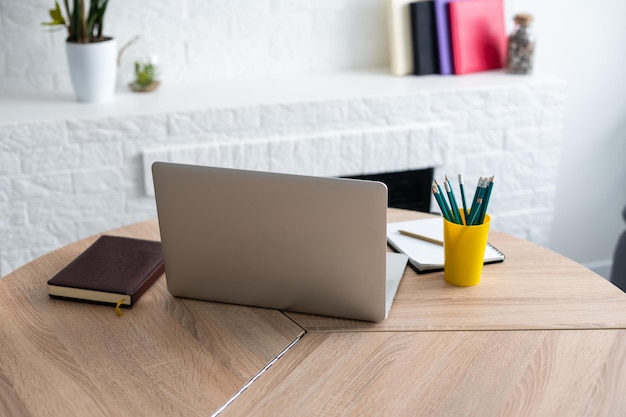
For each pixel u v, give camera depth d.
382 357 1.39
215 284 1.56
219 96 2.63
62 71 2.67
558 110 2.87
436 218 1.94
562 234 3.33
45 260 1.75
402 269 1.67
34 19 2.58
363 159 2.72
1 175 2.41
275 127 2.61
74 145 2.44
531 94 2.81
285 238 1.47
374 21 2.92
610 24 3.07
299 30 2.85
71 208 2.52
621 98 3.18
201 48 2.77
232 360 1.39
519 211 3.00
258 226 1.47
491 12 2.91
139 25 2.69
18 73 2.63
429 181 2.86
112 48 2.51
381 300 1.47
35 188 2.46
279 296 1.54
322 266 1.47
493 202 2.95
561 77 3.10
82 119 2.41
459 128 2.79
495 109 2.80
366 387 1.31
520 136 2.87
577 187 3.27
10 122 2.36
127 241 1.78
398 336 1.46
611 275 2.54
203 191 1.47
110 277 1.60
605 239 3.38
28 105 2.52
